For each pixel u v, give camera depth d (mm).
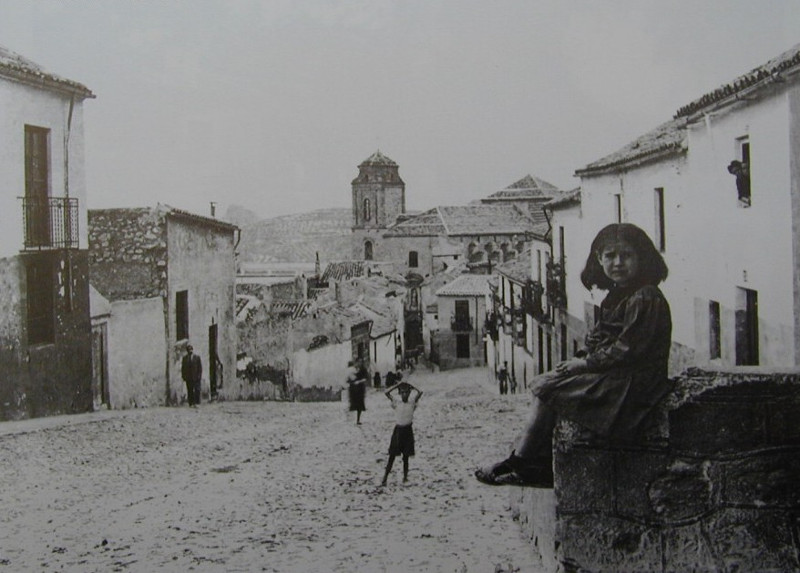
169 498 9844
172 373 19484
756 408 6141
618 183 14734
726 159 11000
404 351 43344
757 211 10242
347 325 28312
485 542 7707
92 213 18828
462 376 36938
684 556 6227
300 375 25125
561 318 19484
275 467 11797
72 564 7246
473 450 12695
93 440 13500
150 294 18953
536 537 7422
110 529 8414
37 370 15227
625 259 6754
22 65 14695
